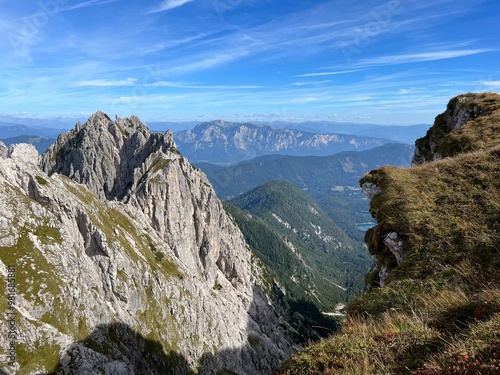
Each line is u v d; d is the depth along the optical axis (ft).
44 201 277.23
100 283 294.87
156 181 526.98
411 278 62.69
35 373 174.40
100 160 598.75
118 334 266.98
